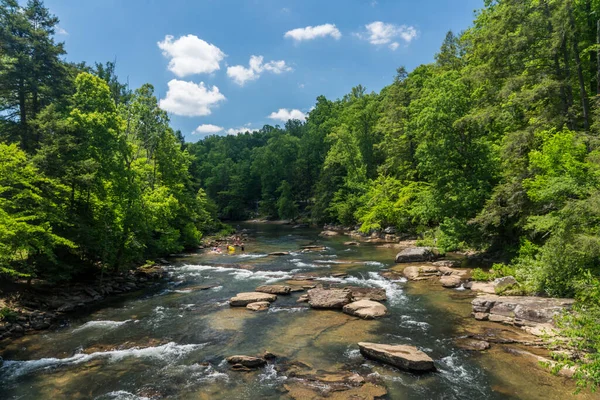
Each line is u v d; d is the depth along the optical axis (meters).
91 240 20.73
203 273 26.56
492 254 25.92
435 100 28.47
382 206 44.31
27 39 26.59
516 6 21.36
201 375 10.65
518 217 22.33
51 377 10.79
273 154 100.69
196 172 79.94
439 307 16.47
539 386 9.38
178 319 16.14
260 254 35.38
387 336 13.25
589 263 13.48
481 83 27.67
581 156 15.84
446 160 27.83
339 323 14.87
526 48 20.95
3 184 16.27
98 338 13.95
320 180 75.44
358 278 22.86
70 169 19.61
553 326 12.40
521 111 22.66
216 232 56.62
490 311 14.91
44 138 20.84
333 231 56.59
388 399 8.98
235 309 17.36
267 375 10.50
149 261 29.28
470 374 10.19
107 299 19.92
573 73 20.59
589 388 9.11
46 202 17.92
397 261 28.02
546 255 15.22
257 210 104.12
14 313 15.55
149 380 10.43
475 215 25.80
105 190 22.83
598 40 17.86
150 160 41.22
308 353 11.97
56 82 29.11
